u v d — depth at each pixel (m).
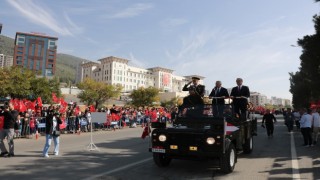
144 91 86.69
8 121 10.59
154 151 7.88
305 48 22.41
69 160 9.79
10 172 7.91
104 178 7.26
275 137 18.83
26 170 8.17
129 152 11.69
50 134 10.58
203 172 7.98
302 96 48.56
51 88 49.69
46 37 178.00
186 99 9.87
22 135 18.09
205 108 9.42
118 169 8.33
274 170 8.33
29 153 11.38
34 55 175.00
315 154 11.38
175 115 9.58
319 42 21.33
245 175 7.69
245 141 10.83
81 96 80.06
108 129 25.25
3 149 10.65
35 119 19.25
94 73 178.62
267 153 11.65
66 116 21.25
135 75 177.88
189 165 8.90
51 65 179.25
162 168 8.48
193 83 10.03
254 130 12.25
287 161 9.80
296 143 15.34
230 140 7.83
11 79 39.31
